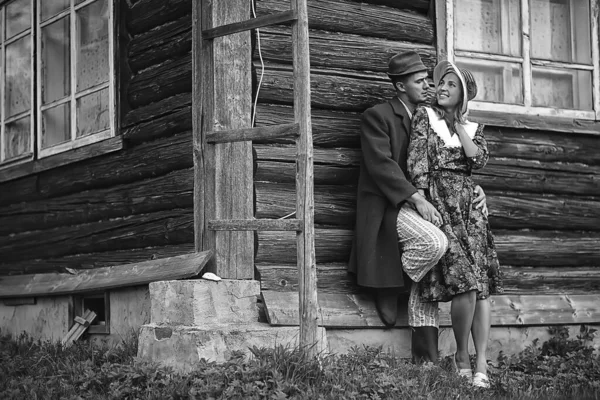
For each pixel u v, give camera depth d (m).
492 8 7.96
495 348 7.30
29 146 9.25
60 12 8.84
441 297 6.34
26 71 9.38
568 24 8.32
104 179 8.07
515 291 7.59
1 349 7.90
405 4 7.38
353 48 7.04
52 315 8.20
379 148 6.54
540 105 8.11
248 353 6.01
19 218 9.27
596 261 8.00
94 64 8.33
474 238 6.42
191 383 5.50
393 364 6.14
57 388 5.86
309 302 5.85
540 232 7.84
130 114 7.76
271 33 6.66
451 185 6.46
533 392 6.11
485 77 7.89
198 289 6.17
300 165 5.89
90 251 8.29
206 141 6.43
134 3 7.84
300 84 5.89
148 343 6.21
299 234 5.89
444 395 5.62
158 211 7.41
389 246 6.46
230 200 6.46
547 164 7.89
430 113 6.57
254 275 6.50
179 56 7.29
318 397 5.27
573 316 7.59
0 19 9.77
